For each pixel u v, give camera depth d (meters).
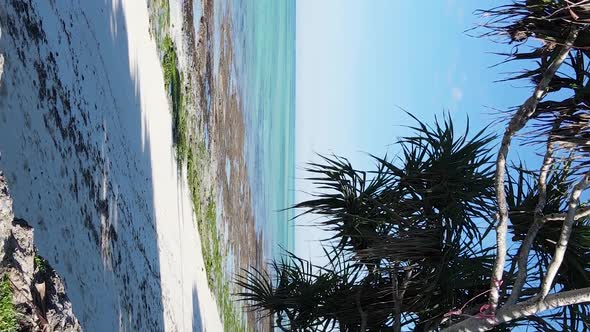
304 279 6.24
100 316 6.38
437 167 5.27
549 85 4.17
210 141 15.21
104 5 8.52
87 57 7.48
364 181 5.85
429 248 5.20
